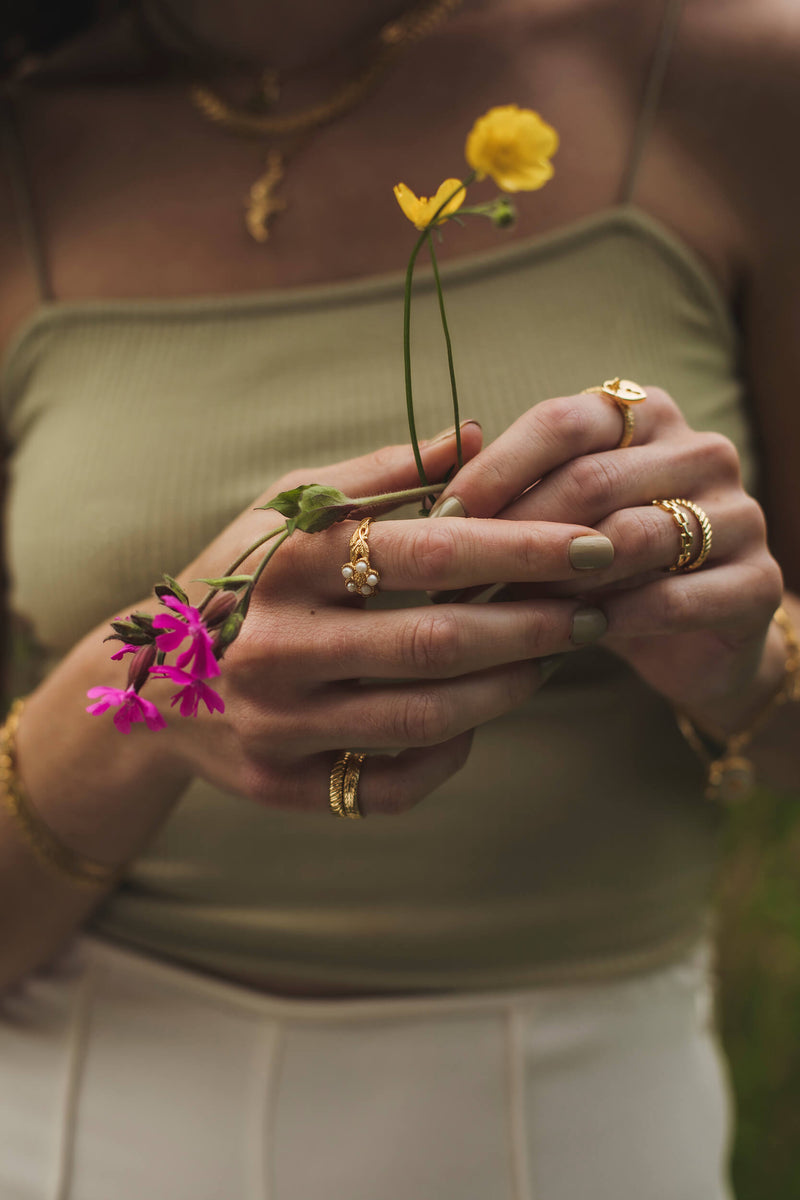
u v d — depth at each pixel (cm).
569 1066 58
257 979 60
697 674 51
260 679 47
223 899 60
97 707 42
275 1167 57
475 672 47
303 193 61
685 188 59
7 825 56
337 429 58
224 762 50
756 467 61
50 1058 61
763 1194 105
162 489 59
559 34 61
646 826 59
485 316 58
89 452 60
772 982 120
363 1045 58
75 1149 59
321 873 58
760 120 58
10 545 63
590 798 58
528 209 59
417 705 46
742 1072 114
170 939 61
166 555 59
